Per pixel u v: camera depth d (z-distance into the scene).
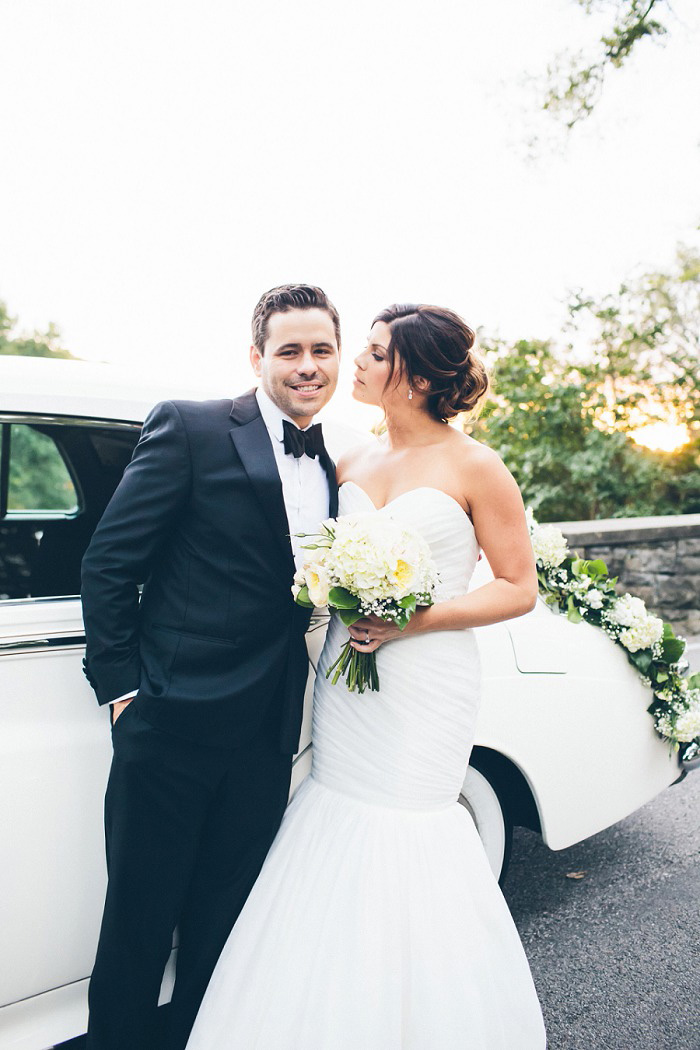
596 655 2.59
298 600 1.75
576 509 11.02
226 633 1.77
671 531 6.73
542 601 2.60
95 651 1.71
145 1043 1.87
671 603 6.82
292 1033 1.76
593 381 11.07
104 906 1.81
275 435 1.91
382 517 1.74
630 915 2.79
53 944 1.79
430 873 1.87
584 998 2.35
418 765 1.91
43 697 1.81
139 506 1.72
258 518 1.78
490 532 1.96
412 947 1.82
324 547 1.72
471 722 2.00
